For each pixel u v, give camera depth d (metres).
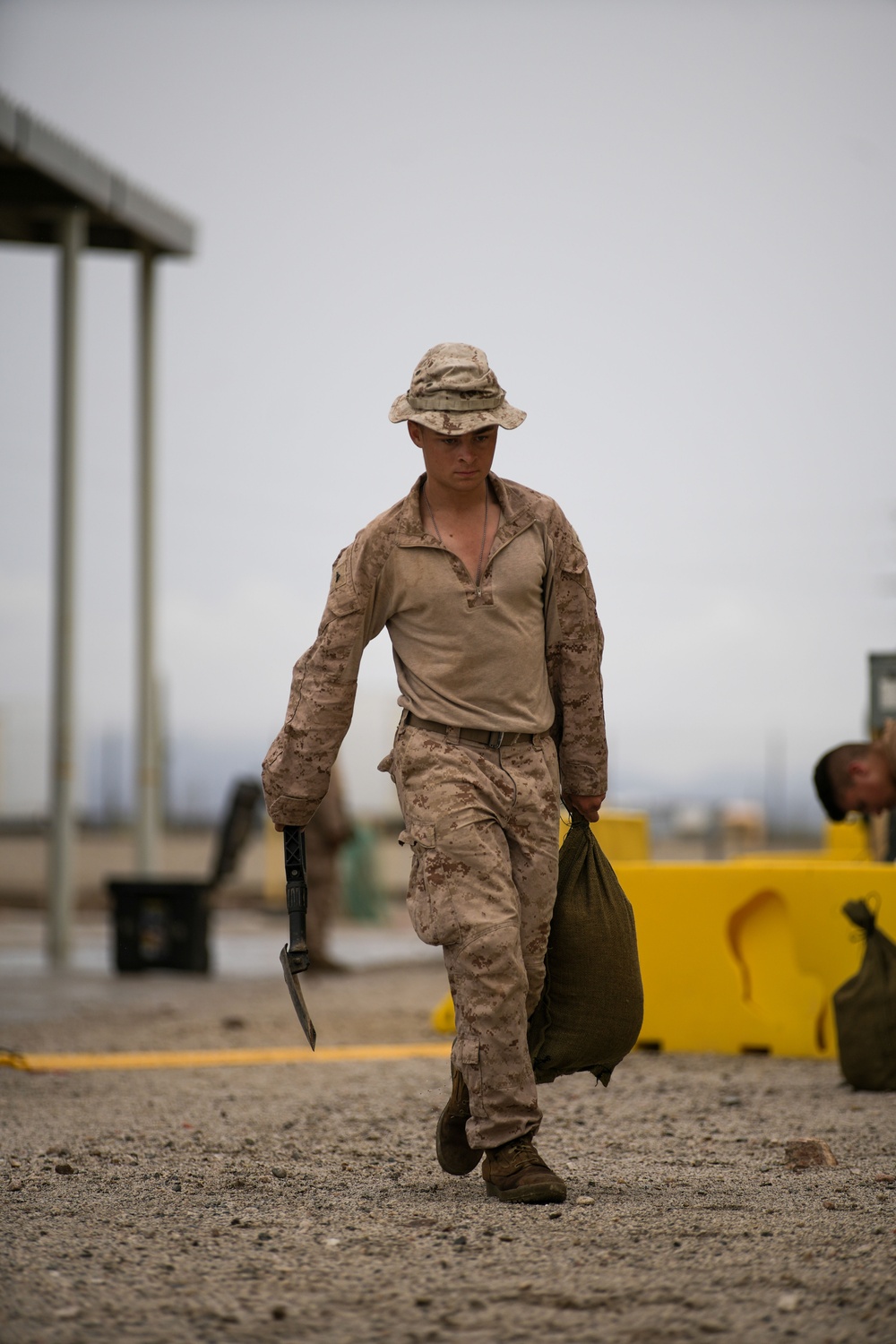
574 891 14.05
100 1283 11.01
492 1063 13.31
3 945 58.09
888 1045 21.19
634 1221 12.70
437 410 13.23
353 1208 13.54
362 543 13.61
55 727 51.56
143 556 59.22
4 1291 10.77
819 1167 15.44
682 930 26.16
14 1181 14.97
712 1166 15.62
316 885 45.38
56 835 51.16
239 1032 30.02
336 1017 32.81
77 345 52.31
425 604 13.51
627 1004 13.94
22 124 47.47
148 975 45.03
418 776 13.52
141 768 59.09
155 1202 13.88
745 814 134.75
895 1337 9.54
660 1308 10.24
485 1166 13.75
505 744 13.58
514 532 13.62
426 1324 10.00
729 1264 11.27
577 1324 9.95
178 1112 19.89
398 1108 20.05
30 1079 23.42
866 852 34.44
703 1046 25.97
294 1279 11.10
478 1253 11.74
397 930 72.06
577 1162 15.86
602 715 14.17
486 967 13.16
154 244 58.75
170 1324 10.03
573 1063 14.02
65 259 52.56
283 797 13.84
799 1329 9.74
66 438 52.03
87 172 51.22
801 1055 25.30
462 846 13.25
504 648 13.49
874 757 23.19
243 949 56.41
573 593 13.89
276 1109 20.05
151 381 59.00
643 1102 20.48
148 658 59.09
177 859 103.25
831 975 25.25
